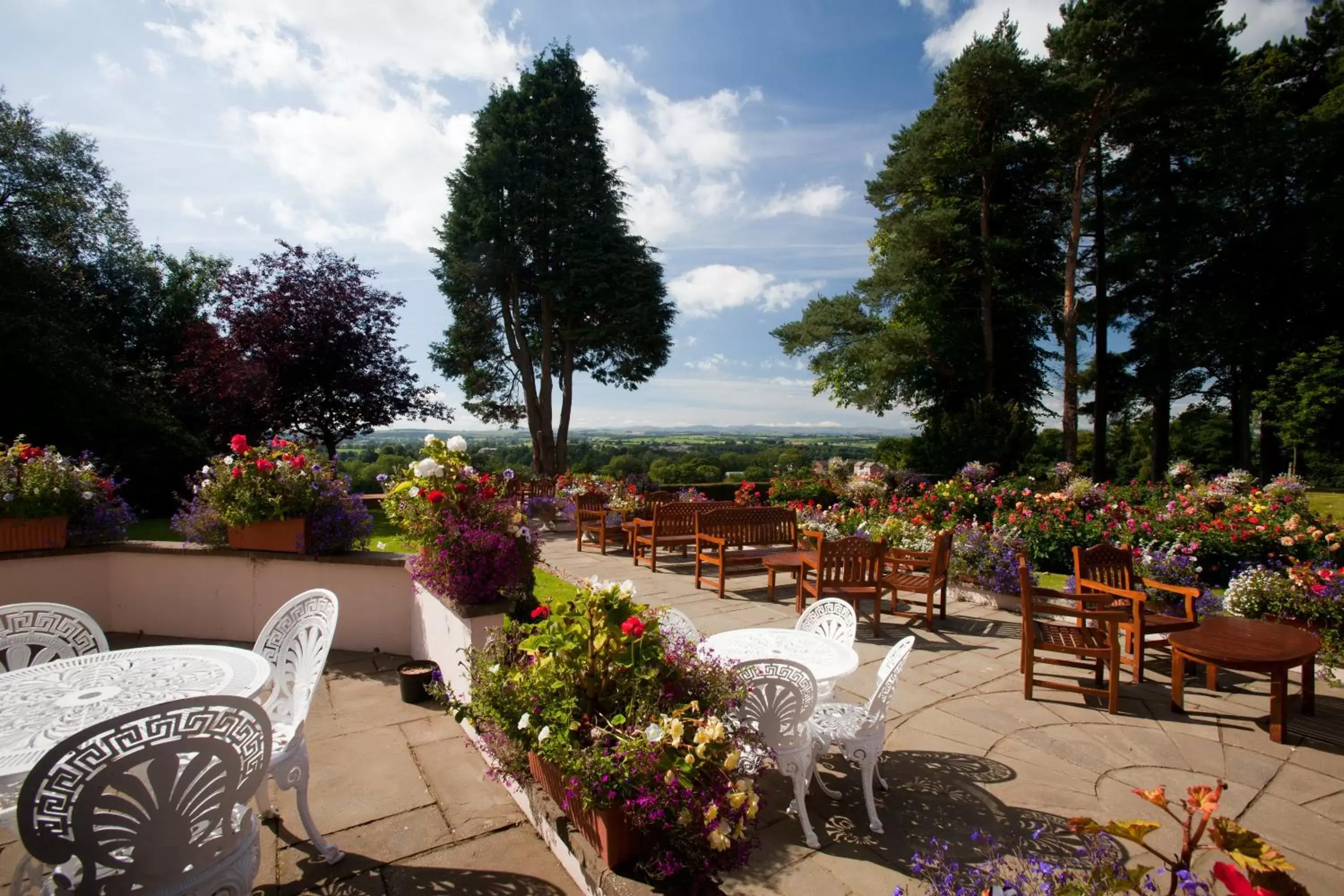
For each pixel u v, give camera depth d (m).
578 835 2.36
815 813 2.94
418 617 4.71
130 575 5.25
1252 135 20.72
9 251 15.06
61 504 5.02
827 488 16.45
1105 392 23.67
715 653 3.28
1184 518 8.95
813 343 24.16
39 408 13.78
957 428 20.27
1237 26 19.70
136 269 20.75
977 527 8.14
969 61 19.58
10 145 16.66
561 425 23.77
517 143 22.16
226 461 5.05
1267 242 21.97
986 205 22.22
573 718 2.38
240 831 1.92
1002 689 4.59
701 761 2.09
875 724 2.87
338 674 4.50
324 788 3.06
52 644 3.04
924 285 23.25
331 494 5.14
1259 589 5.43
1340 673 4.75
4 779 1.85
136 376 17.56
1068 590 6.66
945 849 2.30
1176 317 22.95
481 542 3.71
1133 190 23.56
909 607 7.05
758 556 7.63
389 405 17.92
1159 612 5.30
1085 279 24.30
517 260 22.33
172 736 1.69
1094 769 3.40
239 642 5.06
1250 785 3.25
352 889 2.36
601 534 10.29
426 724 3.75
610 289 22.41
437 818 2.82
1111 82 19.22
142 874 1.69
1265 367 21.92
